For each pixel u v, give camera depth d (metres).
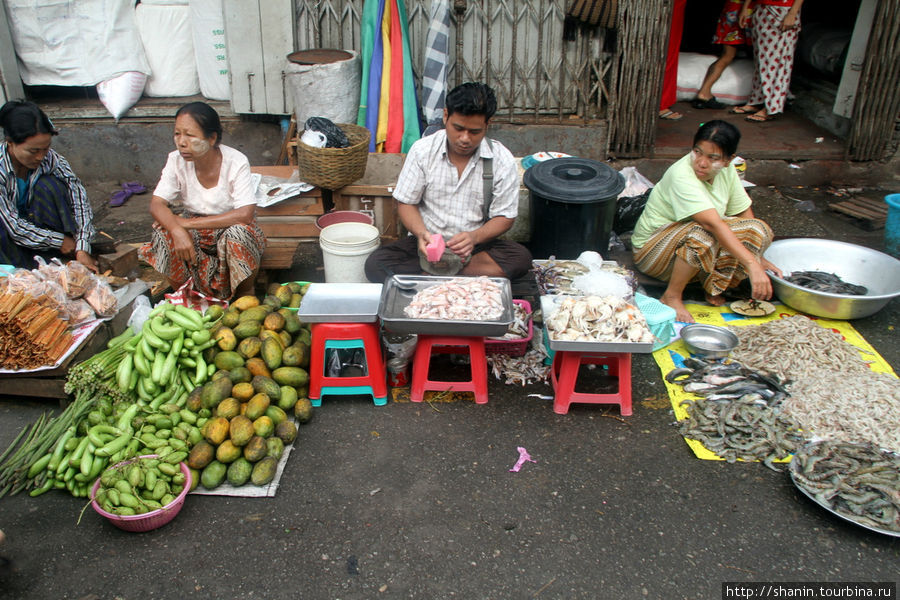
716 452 2.86
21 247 3.67
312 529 2.50
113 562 2.35
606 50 5.40
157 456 2.57
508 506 2.61
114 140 5.58
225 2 5.14
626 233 4.83
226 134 5.68
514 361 3.42
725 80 6.70
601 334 2.93
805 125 6.29
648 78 5.32
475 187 3.49
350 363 3.36
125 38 5.39
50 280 3.11
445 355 3.56
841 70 6.13
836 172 5.73
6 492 2.63
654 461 2.84
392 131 5.12
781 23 5.93
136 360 2.88
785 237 4.86
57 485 2.63
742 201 3.95
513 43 5.32
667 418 3.10
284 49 5.30
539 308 3.75
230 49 5.29
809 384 3.15
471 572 2.33
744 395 3.13
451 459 2.84
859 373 3.23
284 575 2.31
